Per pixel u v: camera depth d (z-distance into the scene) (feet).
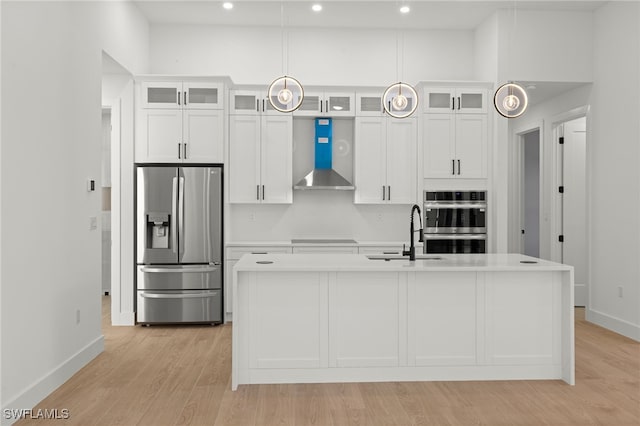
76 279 13.94
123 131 19.93
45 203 12.12
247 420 10.72
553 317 13.35
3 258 10.28
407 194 21.62
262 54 22.57
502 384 12.91
